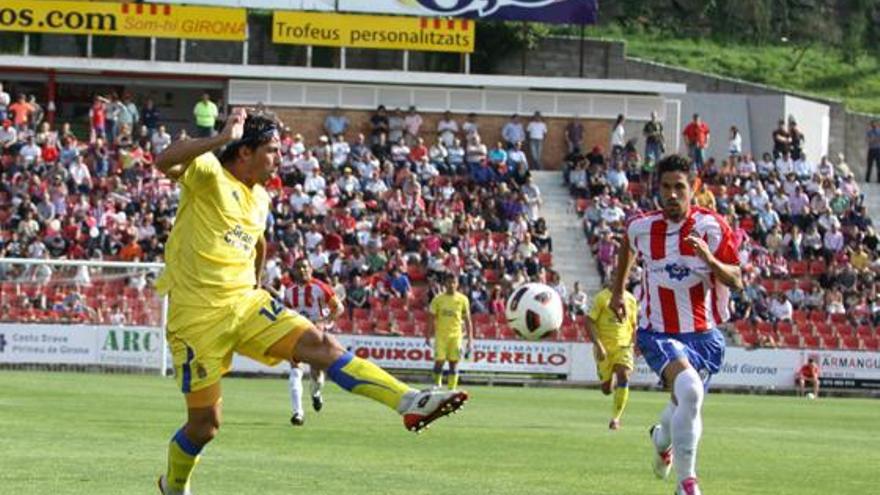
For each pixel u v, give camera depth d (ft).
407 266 206.49
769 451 87.20
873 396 195.93
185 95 258.57
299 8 247.91
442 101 253.03
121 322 179.63
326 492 56.70
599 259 219.20
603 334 105.50
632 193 236.22
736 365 195.00
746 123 282.36
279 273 192.34
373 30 250.78
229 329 44.68
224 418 99.81
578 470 69.87
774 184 237.45
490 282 207.10
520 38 291.79
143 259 200.44
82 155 218.38
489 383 192.44
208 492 55.77
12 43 279.69
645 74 302.66
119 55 281.95
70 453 70.03
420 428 41.39
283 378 180.04
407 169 226.38
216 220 45.06
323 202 211.82
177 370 45.32
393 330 192.03
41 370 177.88
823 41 359.87
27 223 198.08
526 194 227.81
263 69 247.91
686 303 56.18
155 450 72.84
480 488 59.93
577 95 256.93
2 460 65.51
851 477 71.36
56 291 179.42
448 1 250.37
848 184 242.78
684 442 52.90
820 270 221.46
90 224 201.36
